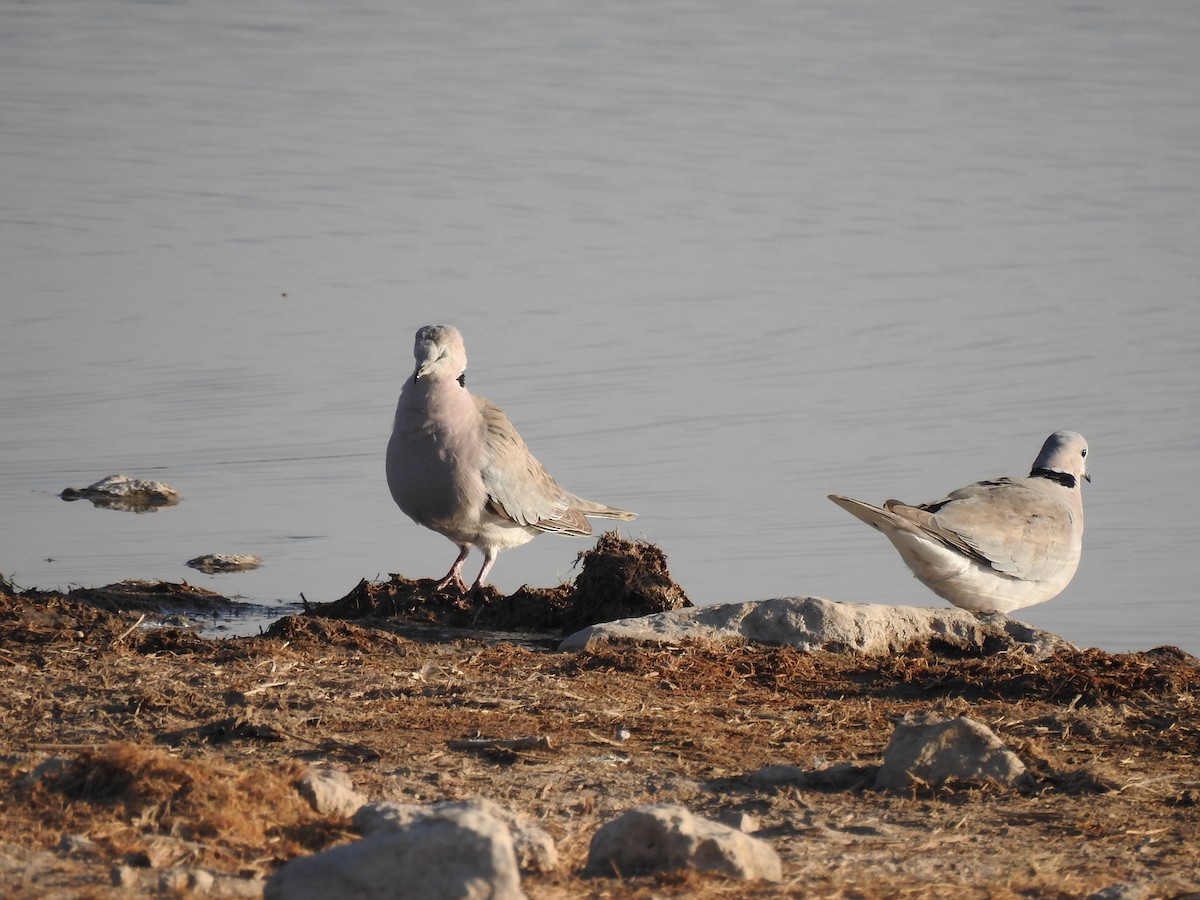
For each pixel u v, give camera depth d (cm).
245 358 2580
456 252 3369
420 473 1439
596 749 986
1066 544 1396
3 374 2466
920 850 820
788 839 834
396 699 1083
